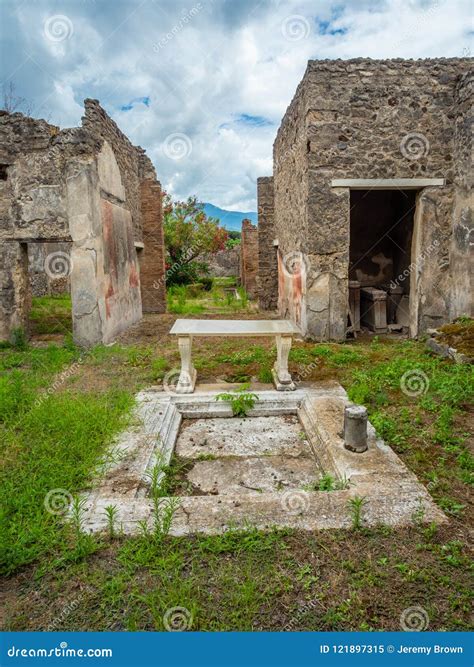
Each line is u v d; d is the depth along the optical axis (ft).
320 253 24.49
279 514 9.26
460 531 8.71
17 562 7.97
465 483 10.39
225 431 14.96
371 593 7.27
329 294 24.88
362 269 32.73
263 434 14.69
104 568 7.92
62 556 8.18
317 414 14.49
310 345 24.13
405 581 7.47
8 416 14.26
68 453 11.71
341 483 10.62
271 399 16.20
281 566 7.86
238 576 7.65
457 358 19.04
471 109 22.17
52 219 24.70
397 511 9.30
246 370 20.07
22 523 8.99
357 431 11.82
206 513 9.32
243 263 58.85
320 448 12.82
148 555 8.04
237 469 12.43
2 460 11.53
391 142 23.86
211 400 16.20
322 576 7.64
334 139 23.75
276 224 37.65
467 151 22.68
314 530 8.77
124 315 31.12
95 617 6.94
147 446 12.48
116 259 29.30
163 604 7.02
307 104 23.76
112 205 28.60
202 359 21.91
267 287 43.57
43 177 24.48
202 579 7.57
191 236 70.33
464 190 23.15
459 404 14.75
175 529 8.83
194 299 57.36
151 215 41.27
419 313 25.36
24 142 24.47
